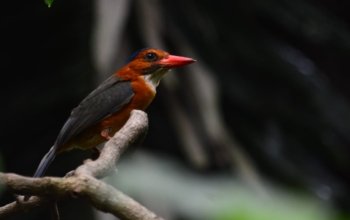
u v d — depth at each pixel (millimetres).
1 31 12453
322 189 13281
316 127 13539
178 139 12406
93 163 3971
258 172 12570
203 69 12195
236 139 13336
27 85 12352
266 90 13414
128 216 3020
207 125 11594
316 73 13773
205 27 12828
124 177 2262
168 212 8008
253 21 13359
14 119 12352
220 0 13195
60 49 12031
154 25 11969
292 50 13969
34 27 12297
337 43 13867
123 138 4520
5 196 11570
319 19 13656
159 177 2250
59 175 11836
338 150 13734
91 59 11320
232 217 2062
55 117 12414
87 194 3094
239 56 13203
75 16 11781
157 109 12750
